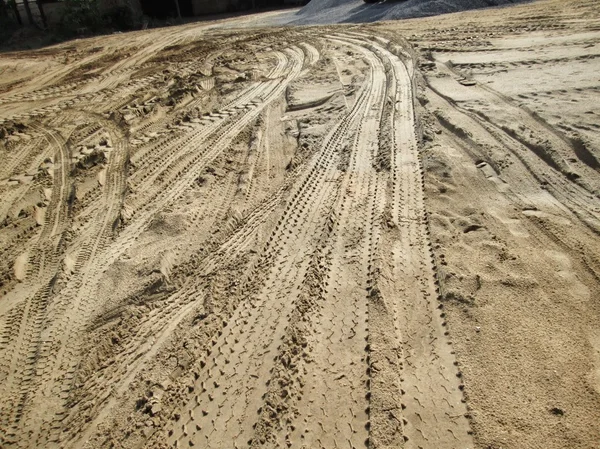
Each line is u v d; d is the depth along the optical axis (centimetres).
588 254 480
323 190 674
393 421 348
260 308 475
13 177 844
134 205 708
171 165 819
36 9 2578
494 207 578
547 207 562
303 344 424
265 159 807
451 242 529
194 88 1209
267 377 399
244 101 1097
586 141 645
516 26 1346
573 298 432
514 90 885
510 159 666
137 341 459
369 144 800
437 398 362
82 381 426
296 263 534
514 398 352
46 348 468
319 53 1449
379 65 1216
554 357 379
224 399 386
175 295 514
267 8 3020
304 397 377
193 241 604
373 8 2008
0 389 429
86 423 386
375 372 387
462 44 1263
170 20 2720
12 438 383
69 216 706
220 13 2970
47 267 595
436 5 1781
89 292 536
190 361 424
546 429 329
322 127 891
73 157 897
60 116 1140
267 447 344
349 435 345
